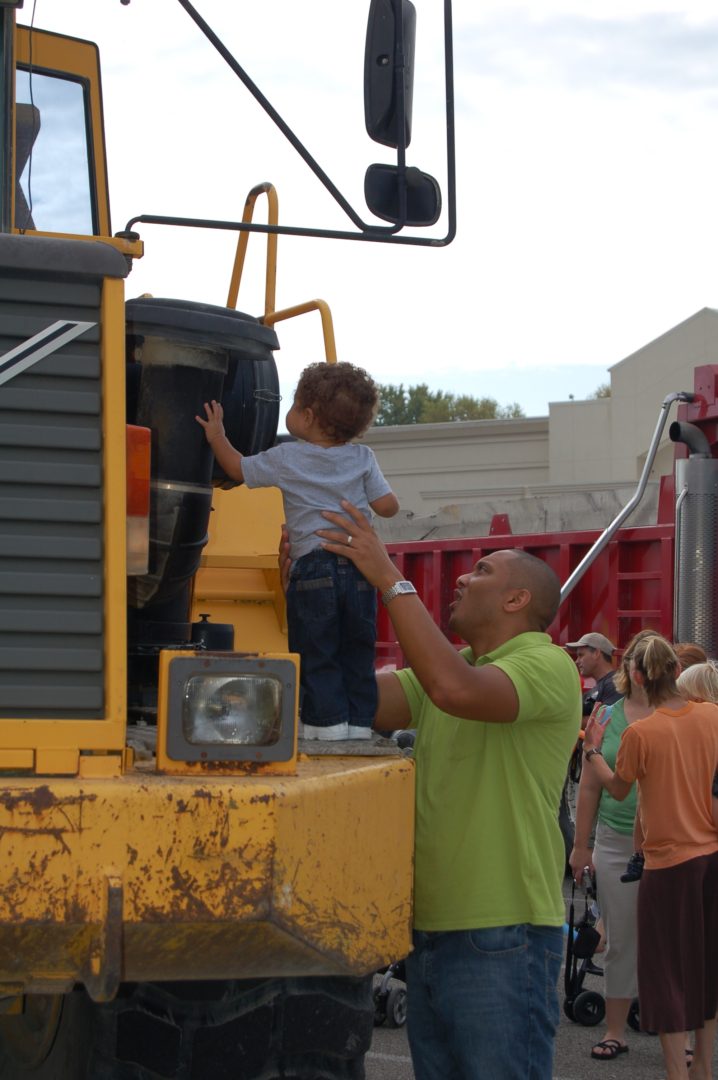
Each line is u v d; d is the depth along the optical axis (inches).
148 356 137.1
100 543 112.3
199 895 104.1
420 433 1136.2
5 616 109.7
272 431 159.8
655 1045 243.0
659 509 388.2
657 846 209.2
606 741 242.2
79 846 102.3
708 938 213.3
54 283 114.3
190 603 157.8
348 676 135.1
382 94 139.8
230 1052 120.9
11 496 111.3
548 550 430.6
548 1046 136.9
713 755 211.8
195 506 140.5
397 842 119.3
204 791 105.0
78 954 104.4
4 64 141.4
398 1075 216.4
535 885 136.7
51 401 113.0
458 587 154.9
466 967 135.6
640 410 1061.8
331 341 175.2
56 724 108.5
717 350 1024.2
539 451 1106.7
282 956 110.1
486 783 138.3
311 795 109.4
